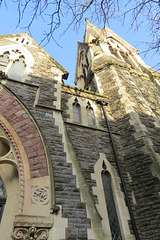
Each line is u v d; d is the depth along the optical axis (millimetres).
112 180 5785
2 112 5113
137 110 8312
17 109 5348
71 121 6953
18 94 6059
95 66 12508
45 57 8562
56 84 7305
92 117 7977
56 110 6098
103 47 15508
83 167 5621
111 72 10930
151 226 4828
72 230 3580
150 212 5059
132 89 9781
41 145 4730
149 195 5359
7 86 6152
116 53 18078
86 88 13258
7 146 4980
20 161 4266
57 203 3867
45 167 4324
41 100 6223
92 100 8594
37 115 5633
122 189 5691
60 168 4523
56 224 3533
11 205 4121
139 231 4926
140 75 12695
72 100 7914
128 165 6406
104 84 10477
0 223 3891
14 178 4590
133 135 7152
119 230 4883
